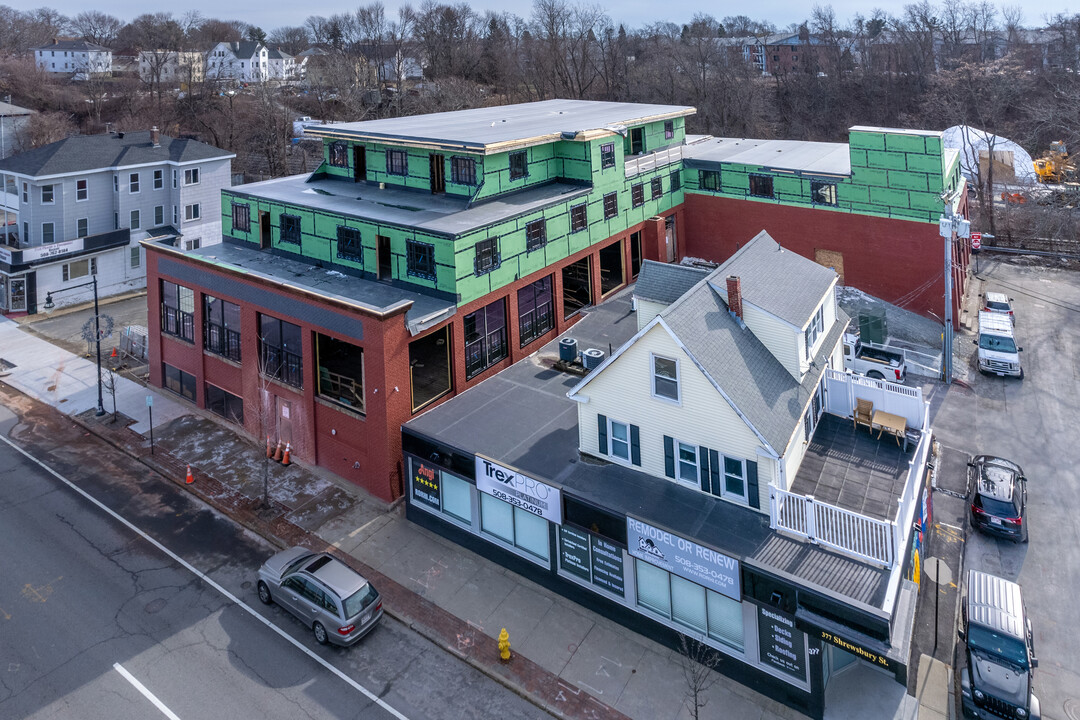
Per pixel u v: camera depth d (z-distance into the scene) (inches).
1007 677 681.0
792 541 725.3
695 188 1754.4
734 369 793.6
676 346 773.9
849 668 745.6
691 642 756.0
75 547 951.6
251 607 850.1
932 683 732.7
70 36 6594.5
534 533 876.6
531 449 918.4
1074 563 888.3
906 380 1375.5
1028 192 2410.2
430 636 802.8
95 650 775.7
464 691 733.3
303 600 799.7
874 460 861.2
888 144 1465.3
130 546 957.8
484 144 1220.5
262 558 940.0
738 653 725.9
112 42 6530.5
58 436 1248.8
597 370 845.8
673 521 761.6
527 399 1067.9
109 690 723.4
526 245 1238.9
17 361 1547.7
